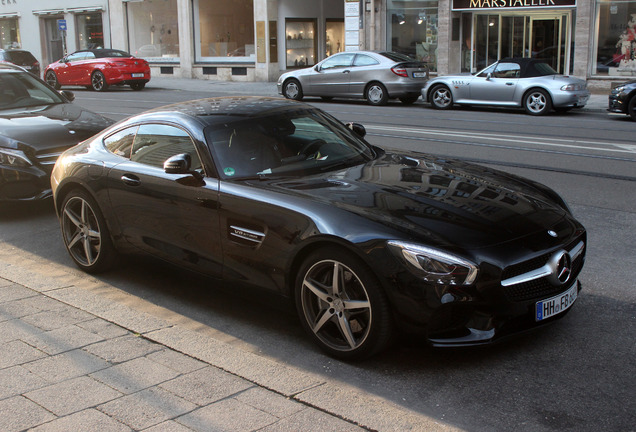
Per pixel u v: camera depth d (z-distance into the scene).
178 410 3.29
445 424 3.20
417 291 3.49
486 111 17.77
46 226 7.09
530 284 3.71
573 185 8.38
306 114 5.22
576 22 21.06
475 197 4.11
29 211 7.77
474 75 17.67
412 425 3.15
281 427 3.14
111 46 32.84
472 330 3.57
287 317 4.60
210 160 4.51
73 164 5.43
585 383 3.56
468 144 11.65
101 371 3.71
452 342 3.54
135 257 5.11
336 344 3.91
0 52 28.73
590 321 4.34
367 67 19.39
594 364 3.77
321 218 3.82
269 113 5.04
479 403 3.39
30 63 29.30
